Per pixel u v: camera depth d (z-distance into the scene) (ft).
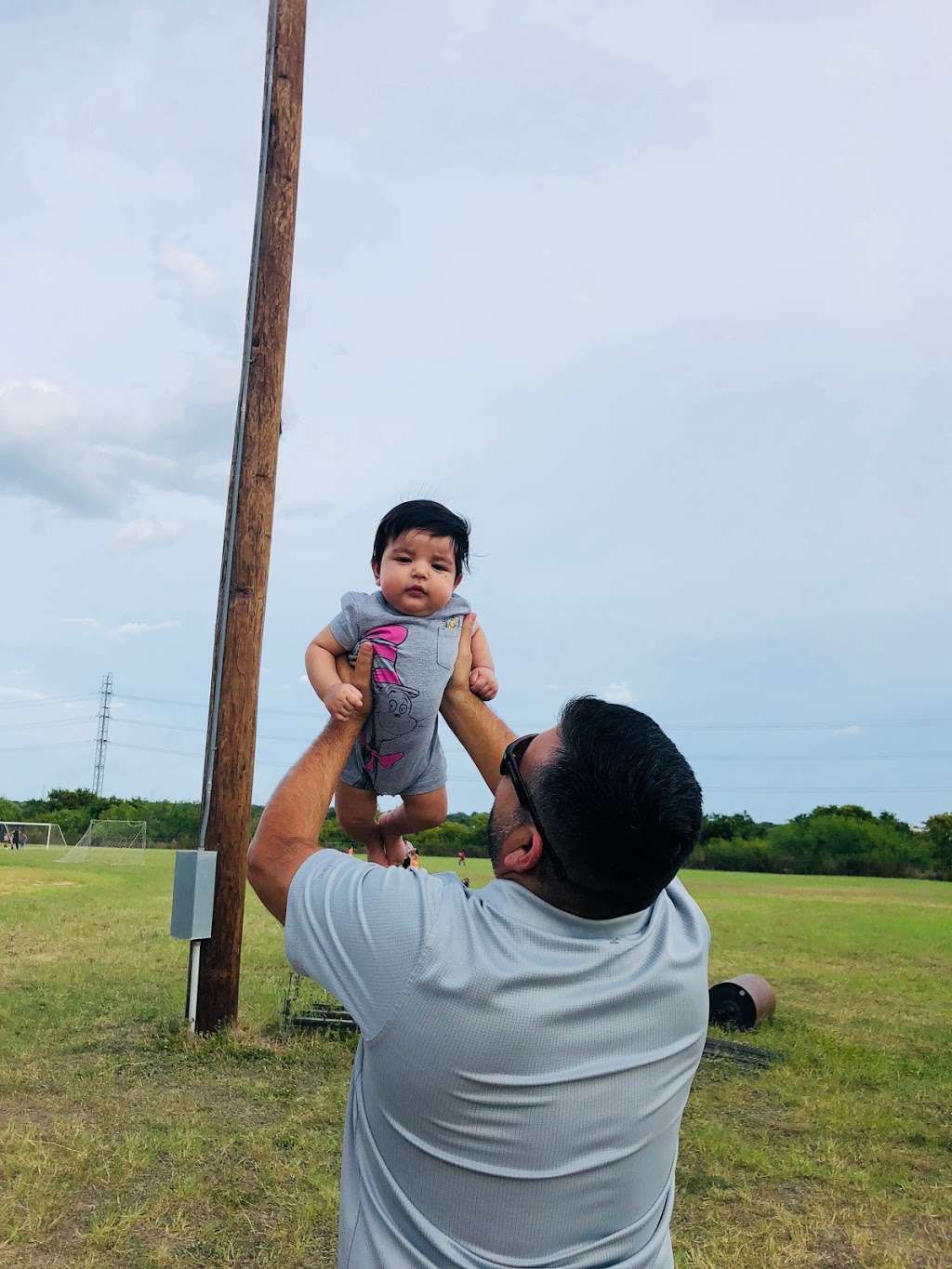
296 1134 16.75
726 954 46.11
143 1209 13.55
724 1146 17.06
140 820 202.59
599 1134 4.19
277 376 24.02
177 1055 21.47
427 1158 4.19
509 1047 4.05
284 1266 12.22
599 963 4.27
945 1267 13.05
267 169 24.18
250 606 23.53
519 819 4.53
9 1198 13.65
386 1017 4.17
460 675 7.15
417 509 8.29
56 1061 20.93
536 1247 4.16
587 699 4.71
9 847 177.88
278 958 36.47
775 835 191.42
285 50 24.36
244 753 23.43
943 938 54.85
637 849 4.18
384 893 4.45
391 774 8.70
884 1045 26.30
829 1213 14.56
